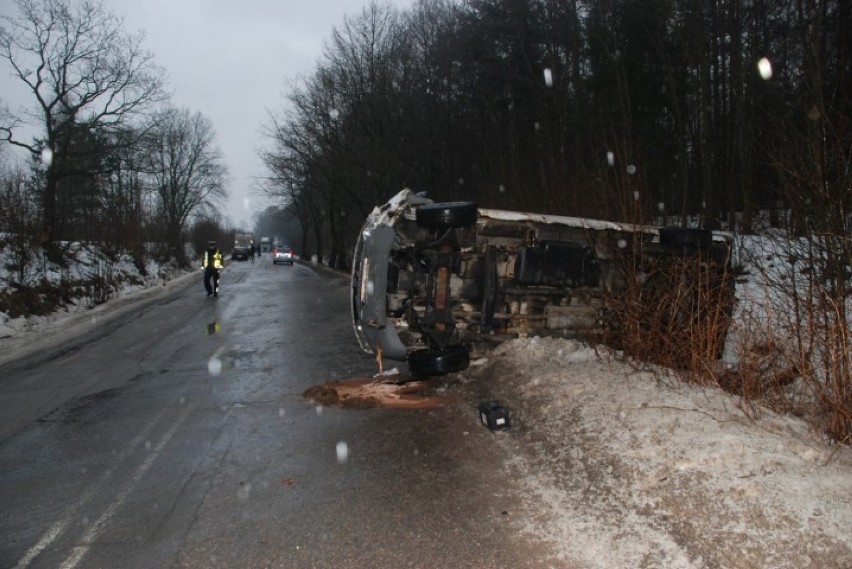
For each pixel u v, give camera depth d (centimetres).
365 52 3497
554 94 2594
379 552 362
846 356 454
